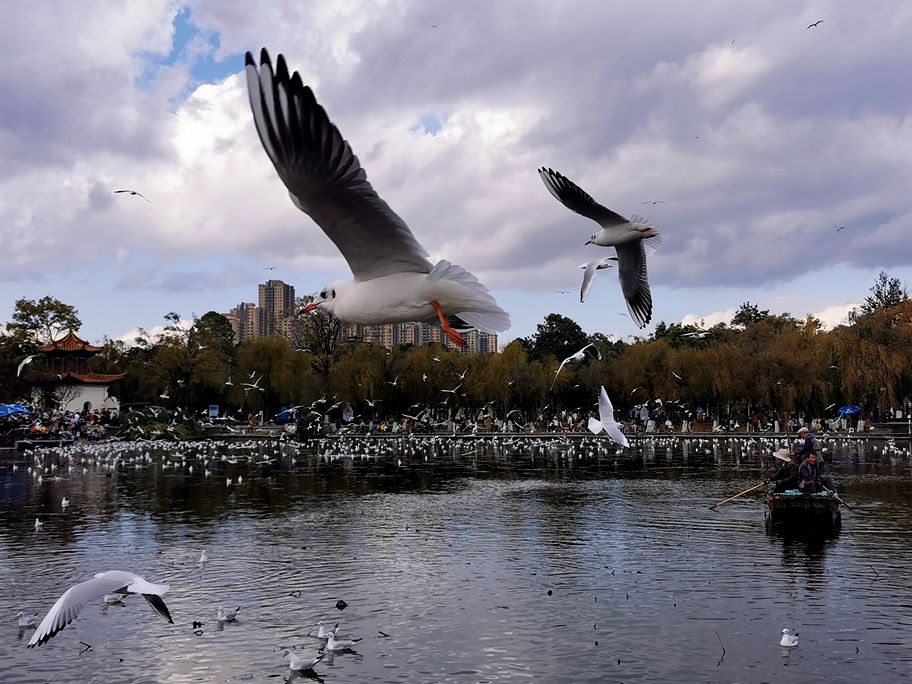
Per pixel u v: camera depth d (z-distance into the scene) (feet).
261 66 17.95
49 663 36.65
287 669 35.73
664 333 318.24
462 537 65.82
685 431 221.46
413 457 151.02
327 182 19.62
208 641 39.47
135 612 44.42
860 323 204.33
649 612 43.78
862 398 197.88
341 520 74.95
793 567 53.62
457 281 23.31
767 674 34.81
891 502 83.71
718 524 70.95
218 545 62.90
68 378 242.99
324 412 218.18
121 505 85.87
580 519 74.49
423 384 224.12
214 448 152.46
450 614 43.73
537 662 36.37
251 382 224.74
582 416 246.47
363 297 23.21
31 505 85.97
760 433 206.08
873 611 43.57
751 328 245.24
